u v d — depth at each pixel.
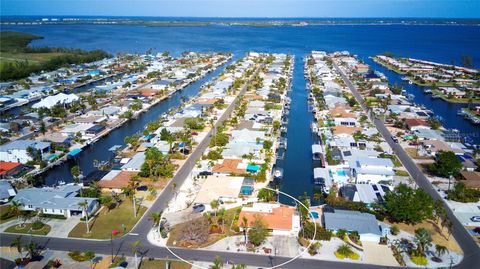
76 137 194.88
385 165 153.62
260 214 120.75
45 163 163.38
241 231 115.69
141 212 126.50
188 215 124.75
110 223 120.19
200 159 168.25
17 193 132.88
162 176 152.00
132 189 138.75
